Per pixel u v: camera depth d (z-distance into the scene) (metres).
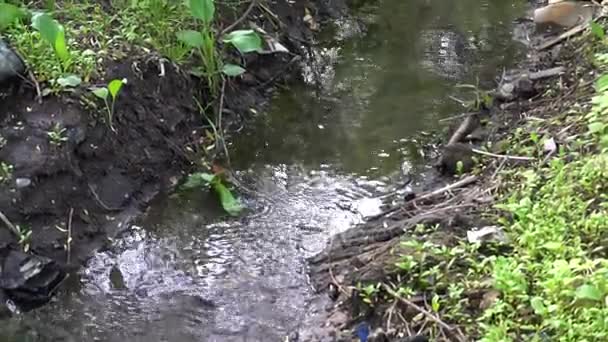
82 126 2.75
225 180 2.90
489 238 2.48
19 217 2.62
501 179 2.69
